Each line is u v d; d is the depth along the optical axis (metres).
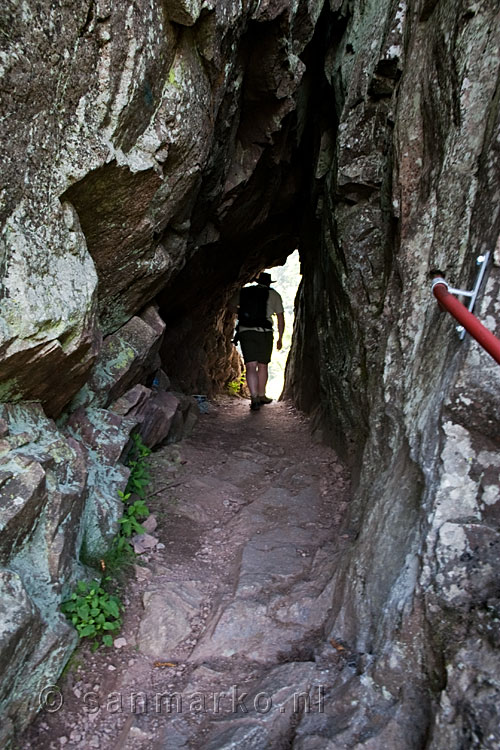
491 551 1.89
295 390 8.28
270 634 2.56
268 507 3.95
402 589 2.06
